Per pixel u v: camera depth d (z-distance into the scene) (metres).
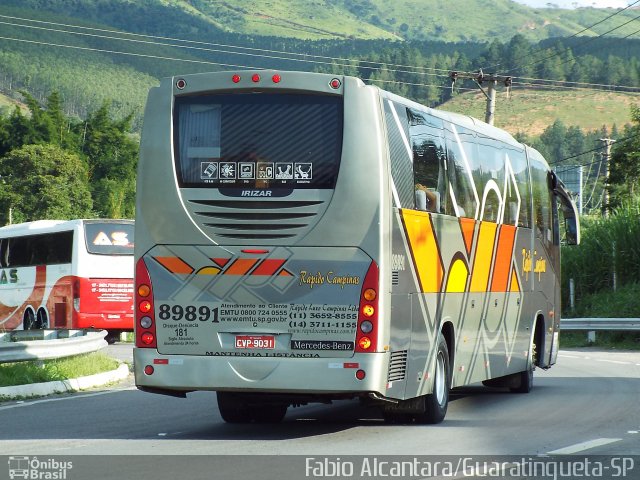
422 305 18.73
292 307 17.03
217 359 17.19
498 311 23.64
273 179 17.12
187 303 17.31
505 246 24.09
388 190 17.17
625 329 45.47
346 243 16.91
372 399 17.31
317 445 16.56
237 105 17.31
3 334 34.56
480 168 22.38
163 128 17.50
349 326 16.91
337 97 17.11
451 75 70.38
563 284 55.91
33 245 47.03
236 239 17.17
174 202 17.36
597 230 56.19
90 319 44.44
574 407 22.30
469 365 21.73
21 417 20.53
